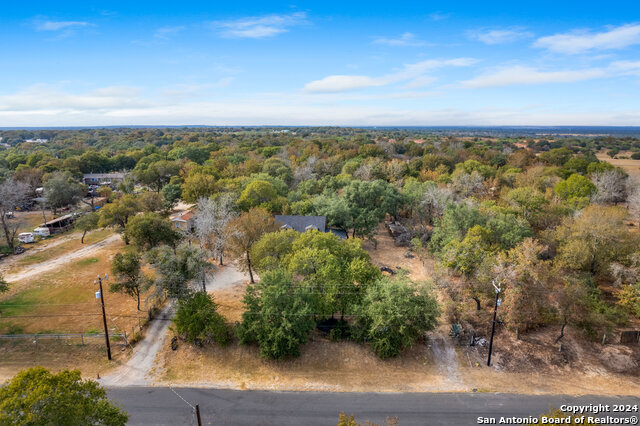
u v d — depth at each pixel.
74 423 17.00
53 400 16.94
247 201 60.97
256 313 32.19
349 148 138.25
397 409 27.39
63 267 49.50
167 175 92.44
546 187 75.62
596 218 45.62
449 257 41.41
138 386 29.27
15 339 33.84
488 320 37.69
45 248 56.88
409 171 90.12
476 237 40.91
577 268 42.94
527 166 105.69
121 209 57.47
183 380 30.08
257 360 32.19
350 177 80.19
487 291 37.53
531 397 29.11
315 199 63.81
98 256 53.62
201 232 50.28
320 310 33.50
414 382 30.53
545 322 36.78
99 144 187.88
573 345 34.50
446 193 63.12
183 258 34.56
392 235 65.81
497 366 32.41
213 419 26.06
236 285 45.16
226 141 196.75
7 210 75.50
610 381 31.05
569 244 43.28
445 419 26.45
